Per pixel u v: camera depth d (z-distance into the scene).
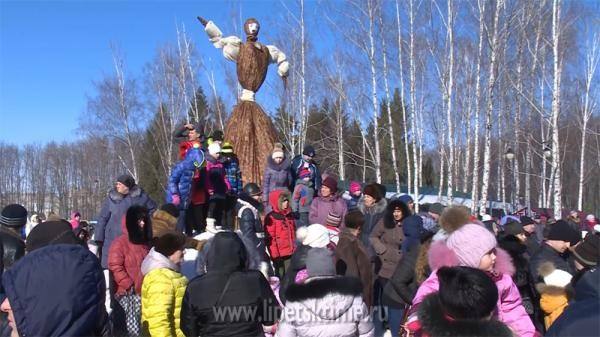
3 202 70.56
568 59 27.62
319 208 8.34
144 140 42.09
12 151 72.62
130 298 5.57
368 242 8.04
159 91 34.12
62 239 3.97
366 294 6.00
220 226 10.02
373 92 26.52
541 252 5.39
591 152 40.78
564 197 48.22
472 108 28.56
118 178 7.87
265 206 10.48
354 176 46.84
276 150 10.67
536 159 37.16
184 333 3.91
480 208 23.50
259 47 14.68
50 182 71.56
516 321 3.62
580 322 2.39
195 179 9.77
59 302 3.06
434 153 47.34
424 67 27.61
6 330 3.52
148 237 5.73
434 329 2.88
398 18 26.17
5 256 5.43
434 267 3.69
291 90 30.88
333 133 39.00
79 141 65.19
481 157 36.22
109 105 35.41
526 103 29.59
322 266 4.09
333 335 3.77
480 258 3.53
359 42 26.33
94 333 3.27
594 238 4.65
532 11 24.50
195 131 10.41
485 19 23.30
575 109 31.17
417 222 6.79
